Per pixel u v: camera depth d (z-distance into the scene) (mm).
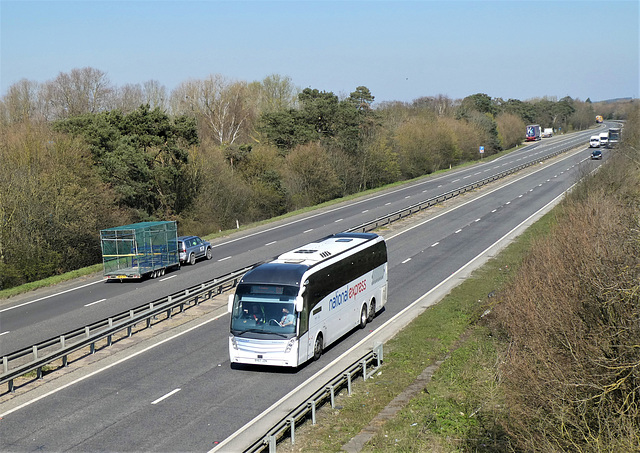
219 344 22688
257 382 18562
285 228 51812
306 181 73938
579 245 20156
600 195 36375
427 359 20719
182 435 14719
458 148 110875
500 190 70812
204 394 17531
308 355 19719
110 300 29828
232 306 19469
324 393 16266
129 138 54812
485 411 15906
